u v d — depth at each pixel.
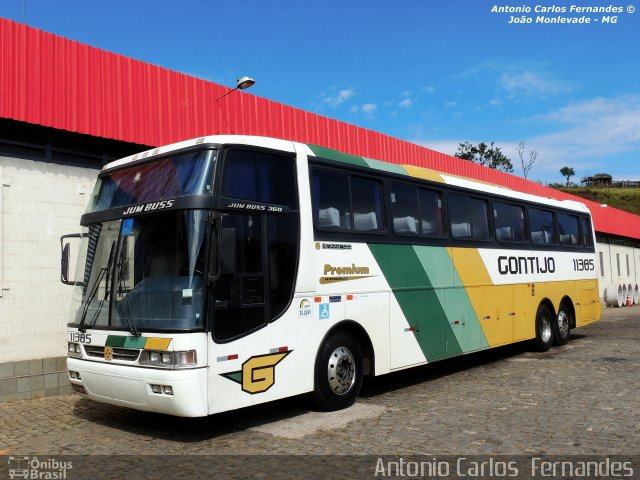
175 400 5.78
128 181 7.07
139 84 10.06
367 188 8.45
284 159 7.20
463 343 10.08
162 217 6.36
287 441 6.21
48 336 8.96
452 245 10.06
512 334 11.66
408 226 9.12
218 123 11.37
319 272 7.37
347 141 14.72
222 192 6.31
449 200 10.20
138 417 7.43
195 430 6.75
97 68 9.49
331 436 6.36
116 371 6.26
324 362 7.36
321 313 7.33
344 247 7.80
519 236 12.30
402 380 9.87
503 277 11.46
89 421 7.27
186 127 10.75
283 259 6.91
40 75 8.75
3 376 8.34
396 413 7.39
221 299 6.15
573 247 14.71
